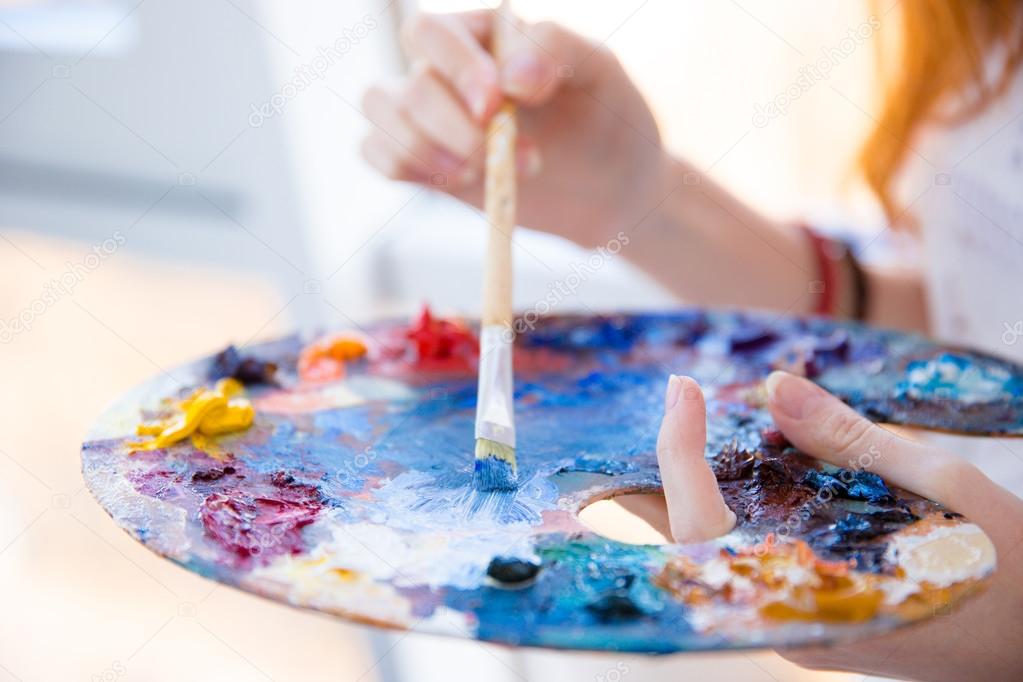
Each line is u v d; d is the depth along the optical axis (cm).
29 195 261
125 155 239
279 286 217
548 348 88
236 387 76
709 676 130
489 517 57
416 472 64
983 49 110
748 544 52
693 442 57
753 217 126
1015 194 109
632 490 62
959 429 72
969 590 47
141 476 61
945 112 117
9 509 170
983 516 59
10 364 208
